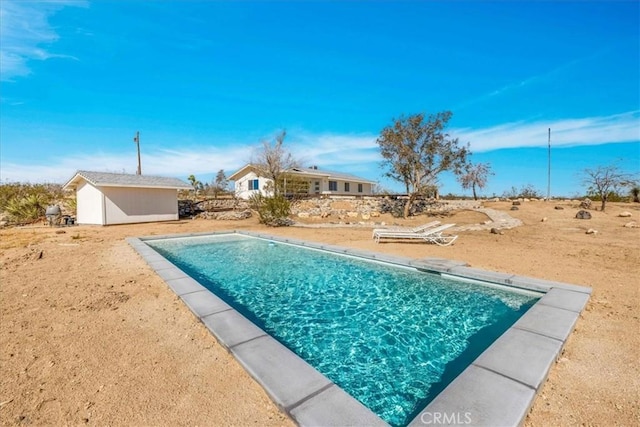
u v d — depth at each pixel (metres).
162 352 3.19
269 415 2.24
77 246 9.70
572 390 2.54
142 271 6.56
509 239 10.86
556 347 3.11
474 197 26.09
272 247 11.12
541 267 6.79
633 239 10.13
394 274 7.26
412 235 10.27
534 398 2.38
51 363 2.95
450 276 6.73
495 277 5.99
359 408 2.22
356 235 12.69
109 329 3.74
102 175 17.39
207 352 3.19
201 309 4.23
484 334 4.30
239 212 21.70
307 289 6.41
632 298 4.72
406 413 2.75
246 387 2.58
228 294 6.14
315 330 4.52
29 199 17.69
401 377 3.32
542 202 21.22
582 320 3.96
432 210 20.62
